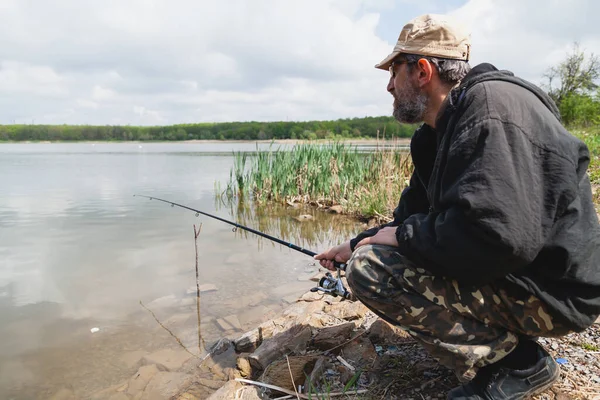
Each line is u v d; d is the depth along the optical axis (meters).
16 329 3.22
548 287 1.55
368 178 8.70
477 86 1.56
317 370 2.27
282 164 9.34
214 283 4.16
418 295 1.71
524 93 1.51
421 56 1.77
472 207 1.41
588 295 1.53
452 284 1.65
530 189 1.41
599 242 1.53
